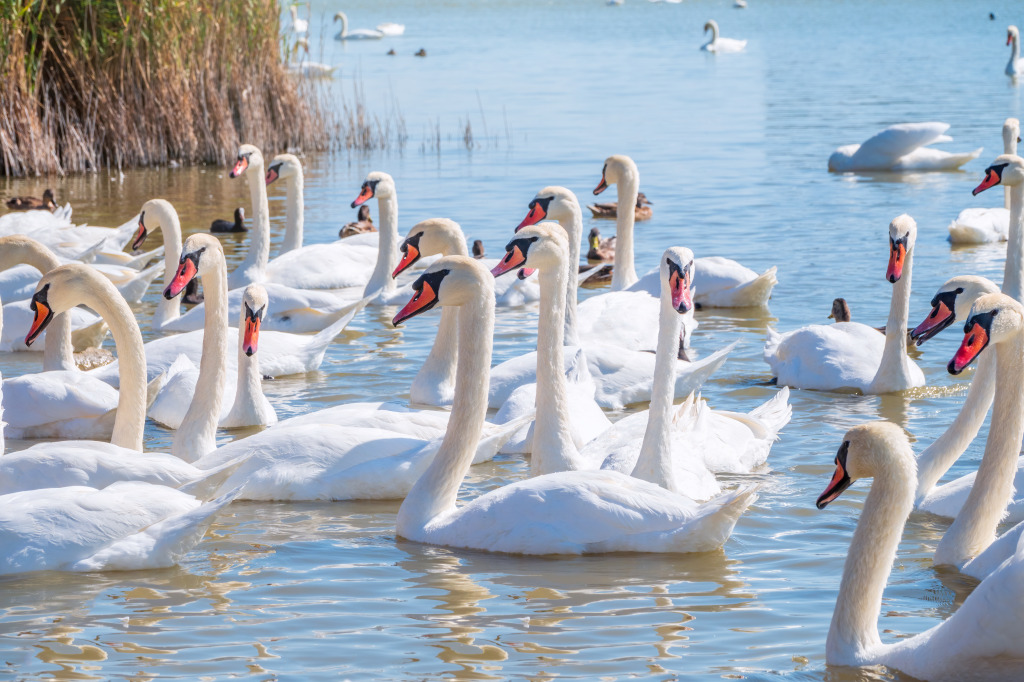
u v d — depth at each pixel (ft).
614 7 428.56
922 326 34.17
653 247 74.23
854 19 329.72
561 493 30.30
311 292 56.75
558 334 34.71
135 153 111.65
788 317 57.67
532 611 26.61
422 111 144.77
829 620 25.94
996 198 88.99
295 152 118.42
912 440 39.37
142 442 37.47
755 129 126.82
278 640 25.26
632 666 23.86
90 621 26.17
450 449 31.89
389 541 31.42
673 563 29.37
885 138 102.58
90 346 53.47
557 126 131.23
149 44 110.01
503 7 438.81
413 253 46.32
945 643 22.35
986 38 248.32
